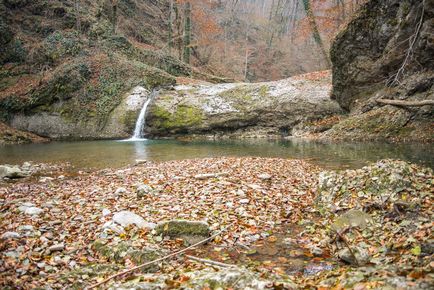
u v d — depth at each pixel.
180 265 4.88
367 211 6.48
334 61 21.98
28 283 4.24
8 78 27.14
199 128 24.44
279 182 9.30
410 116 17.42
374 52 19.98
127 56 31.75
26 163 14.07
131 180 9.95
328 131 20.92
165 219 6.67
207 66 44.62
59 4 32.31
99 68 27.67
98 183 9.96
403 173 7.06
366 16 19.64
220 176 9.70
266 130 23.92
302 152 15.95
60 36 29.36
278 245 5.70
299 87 24.81
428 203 6.26
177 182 9.16
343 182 7.51
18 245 5.37
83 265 4.94
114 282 4.30
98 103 26.02
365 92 21.02
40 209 7.22
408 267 3.86
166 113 24.86
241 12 60.44
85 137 25.05
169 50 38.38
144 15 43.03
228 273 3.94
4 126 24.27
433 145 14.97
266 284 3.67
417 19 17.19
